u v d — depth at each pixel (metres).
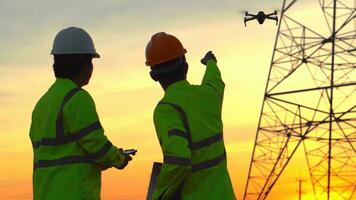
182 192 6.25
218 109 6.53
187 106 6.32
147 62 6.52
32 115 7.04
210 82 6.79
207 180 6.26
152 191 6.40
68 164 6.70
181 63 6.48
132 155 7.05
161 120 6.22
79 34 7.00
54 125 6.73
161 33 6.59
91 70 7.09
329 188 34.69
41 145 6.80
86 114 6.68
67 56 6.93
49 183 6.71
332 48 35.12
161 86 6.55
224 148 6.50
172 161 5.96
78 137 6.66
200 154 6.25
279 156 36.97
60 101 6.76
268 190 36.97
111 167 6.88
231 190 6.40
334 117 34.88
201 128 6.29
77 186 6.67
